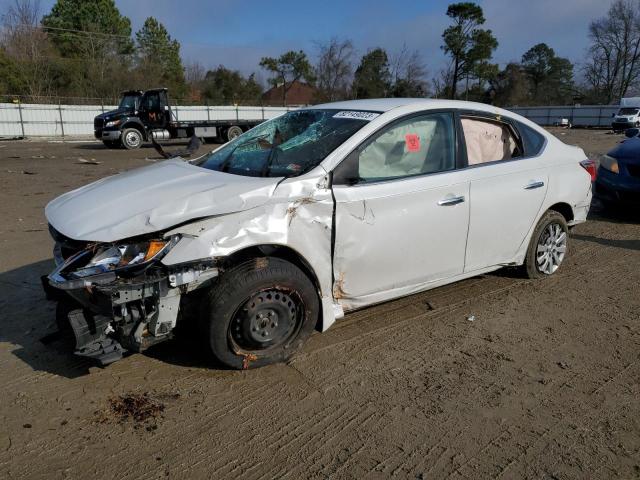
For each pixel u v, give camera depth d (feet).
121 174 14.42
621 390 11.31
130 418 10.19
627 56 217.77
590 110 159.94
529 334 13.80
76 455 9.20
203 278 10.89
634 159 25.61
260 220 11.12
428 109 13.93
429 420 10.24
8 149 71.77
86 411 10.39
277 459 9.17
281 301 11.58
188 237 10.56
